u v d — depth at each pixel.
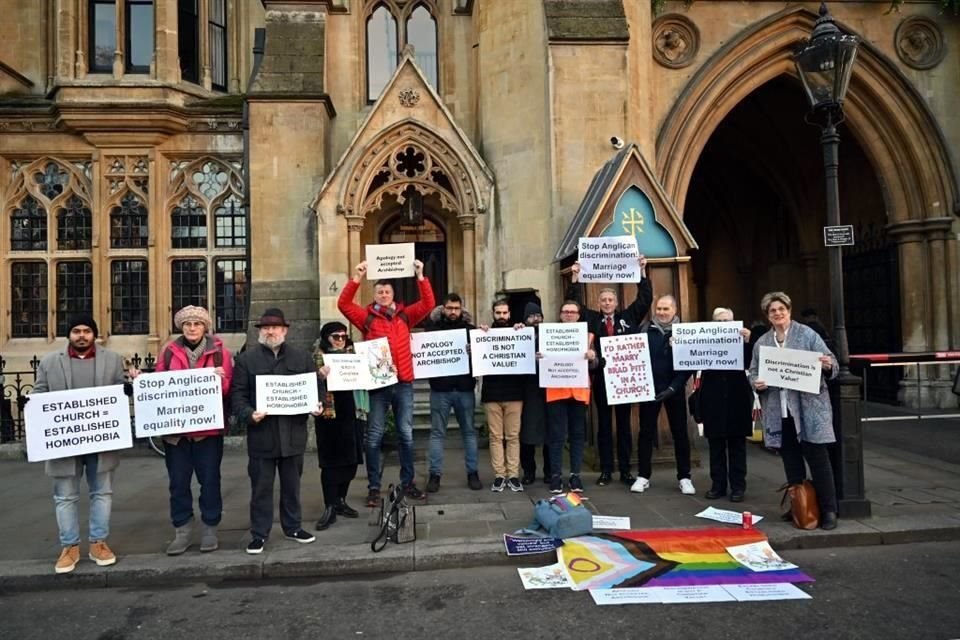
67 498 4.34
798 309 15.19
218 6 12.16
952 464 7.10
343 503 5.43
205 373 4.55
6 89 11.16
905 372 11.19
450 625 3.54
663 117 10.08
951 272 10.78
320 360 5.41
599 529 4.86
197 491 6.58
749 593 3.83
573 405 5.96
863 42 10.41
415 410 8.77
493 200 9.10
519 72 9.12
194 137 11.14
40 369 4.40
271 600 3.99
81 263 11.20
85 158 11.13
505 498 5.85
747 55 10.22
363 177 8.90
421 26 11.15
